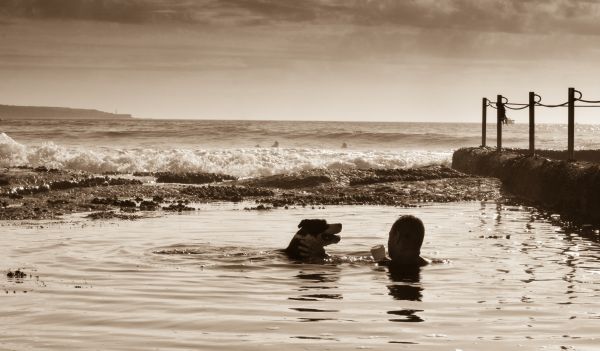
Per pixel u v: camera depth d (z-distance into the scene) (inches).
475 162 959.0
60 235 466.9
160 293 295.6
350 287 310.2
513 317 255.1
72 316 256.1
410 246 366.6
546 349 215.0
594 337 228.1
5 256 385.7
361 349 215.5
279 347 217.5
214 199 719.7
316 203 698.8
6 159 1158.3
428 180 836.0
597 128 5792.3
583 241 446.9
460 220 557.9
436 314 259.9
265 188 797.9
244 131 2484.0
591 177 598.9
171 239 450.6
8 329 238.4
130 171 1131.3
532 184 727.1
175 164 1141.7
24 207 617.0
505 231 494.0
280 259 378.0
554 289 304.8
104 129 3024.1
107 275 334.6
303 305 274.5
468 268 355.6
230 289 304.5
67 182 751.1
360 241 448.5
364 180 829.8
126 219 561.6
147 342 222.8
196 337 228.4
